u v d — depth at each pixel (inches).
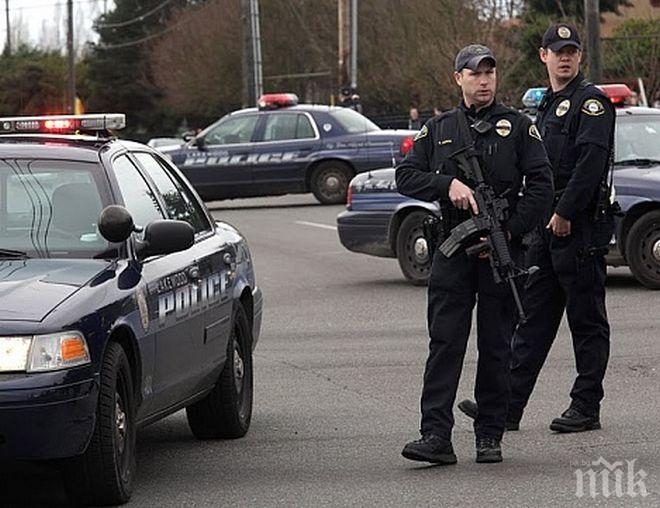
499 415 700.0
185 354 691.4
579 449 727.7
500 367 695.1
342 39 3890.3
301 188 2472.9
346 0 3887.8
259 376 979.3
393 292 1412.4
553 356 1018.7
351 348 1092.5
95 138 727.7
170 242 661.9
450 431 692.7
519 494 637.3
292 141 2465.6
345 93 3814.0
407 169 698.2
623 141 1341.0
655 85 3809.1
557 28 753.0
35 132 752.3
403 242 1435.8
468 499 629.6
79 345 579.8
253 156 2465.6
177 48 6373.0
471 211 676.7
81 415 578.6
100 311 596.7
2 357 567.5
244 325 797.9
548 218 751.1
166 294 667.4
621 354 1016.2
